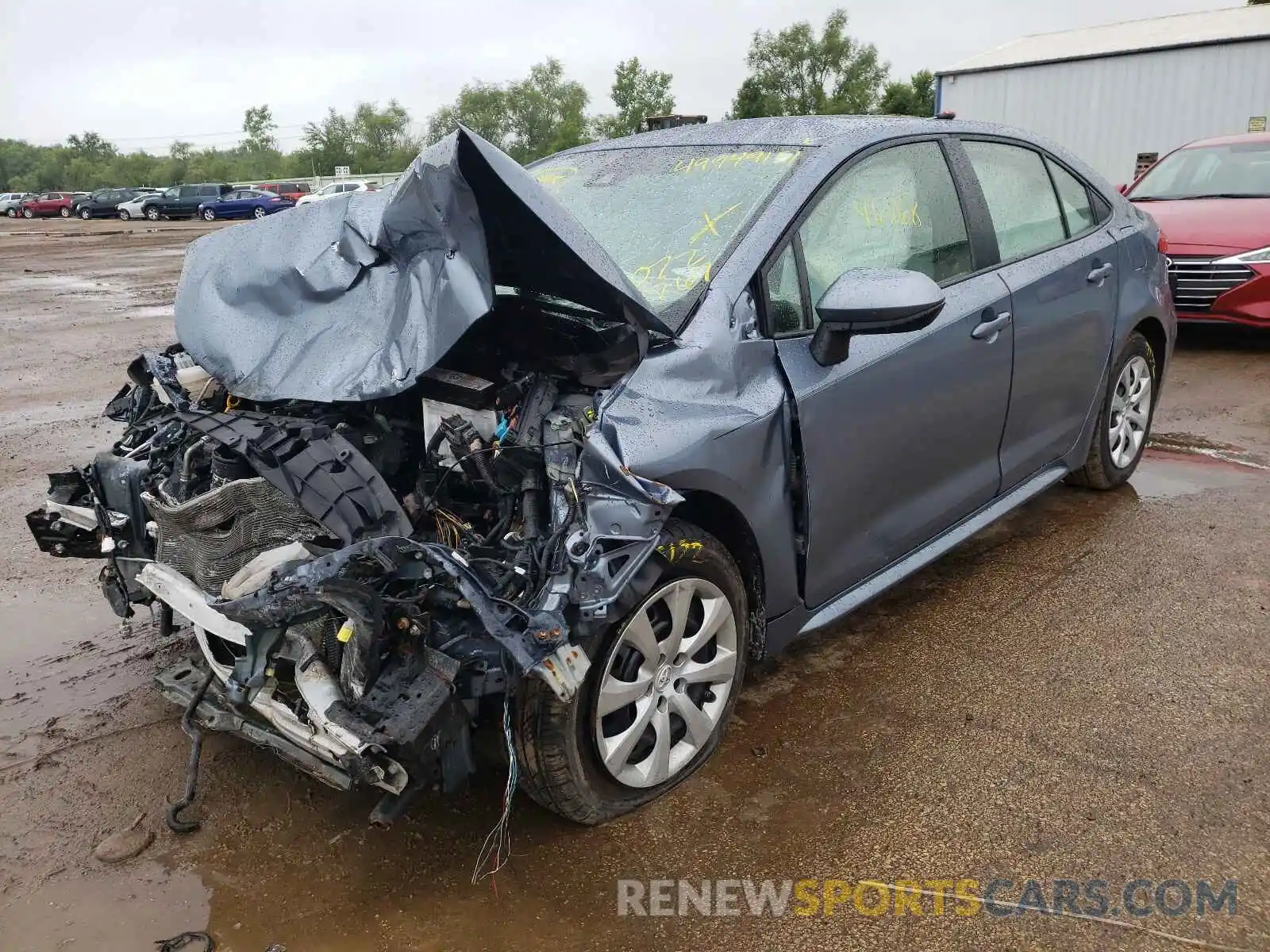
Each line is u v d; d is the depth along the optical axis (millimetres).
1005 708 3258
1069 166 4465
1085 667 3482
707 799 2854
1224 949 2297
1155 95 18297
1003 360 3727
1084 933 2357
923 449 3434
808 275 3100
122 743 3195
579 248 2496
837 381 3025
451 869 2613
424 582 2340
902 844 2658
